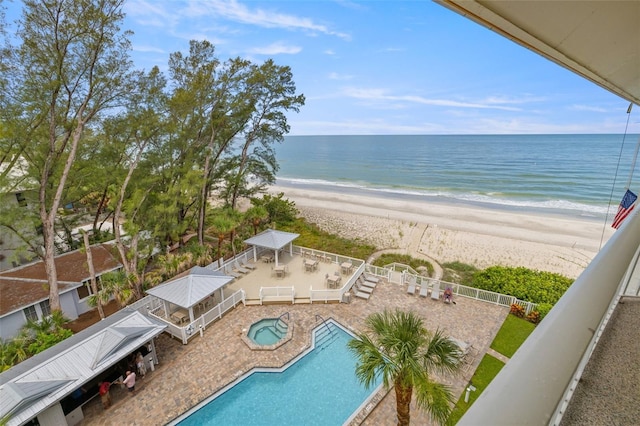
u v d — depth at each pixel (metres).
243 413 9.80
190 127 20.48
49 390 8.61
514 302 14.88
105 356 9.84
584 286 1.22
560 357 0.87
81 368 9.44
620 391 1.30
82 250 15.57
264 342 12.95
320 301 15.51
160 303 14.84
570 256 22.42
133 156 18.92
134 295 16.23
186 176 19.25
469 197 41.00
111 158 19.81
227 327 13.70
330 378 11.11
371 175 59.97
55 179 16.94
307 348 12.32
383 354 7.30
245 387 10.76
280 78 23.41
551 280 16.58
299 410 9.90
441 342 7.23
